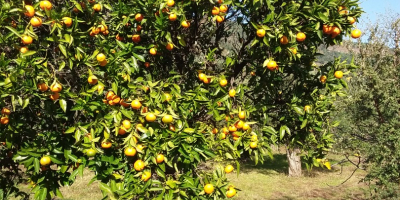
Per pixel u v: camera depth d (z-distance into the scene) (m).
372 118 7.86
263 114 3.68
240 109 3.45
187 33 3.90
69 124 3.35
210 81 3.49
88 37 3.42
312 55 3.73
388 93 7.31
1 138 3.03
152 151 2.89
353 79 8.12
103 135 2.95
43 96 2.89
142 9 3.30
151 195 3.17
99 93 2.83
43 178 3.00
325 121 3.97
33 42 3.05
